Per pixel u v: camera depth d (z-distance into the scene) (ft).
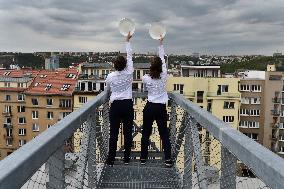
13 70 215.10
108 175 17.67
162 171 18.12
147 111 18.76
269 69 225.97
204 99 154.20
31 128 194.59
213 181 10.72
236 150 6.97
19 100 203.82
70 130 9.18
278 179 5.09
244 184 10.18
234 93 154.30
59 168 8.54
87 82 181.88
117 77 18.57
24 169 5.79
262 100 192.54
